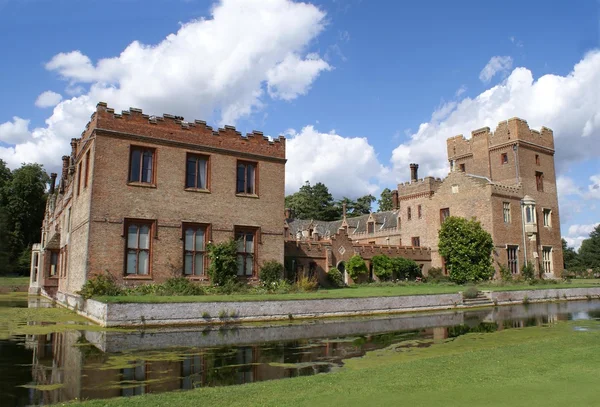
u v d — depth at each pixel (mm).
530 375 9172
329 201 95062
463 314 24281
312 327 18562
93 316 19328
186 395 7887
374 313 23531
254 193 27922
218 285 24828
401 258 43125
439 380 8789
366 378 9102
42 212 71000
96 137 22984
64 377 9906
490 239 38844
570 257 78438
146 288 22453
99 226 22578
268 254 27766
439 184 49281
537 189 46219
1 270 62438
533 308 28062
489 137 47500
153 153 24672
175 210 24812
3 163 70625
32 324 18203
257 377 10070
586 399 7398
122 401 7527
